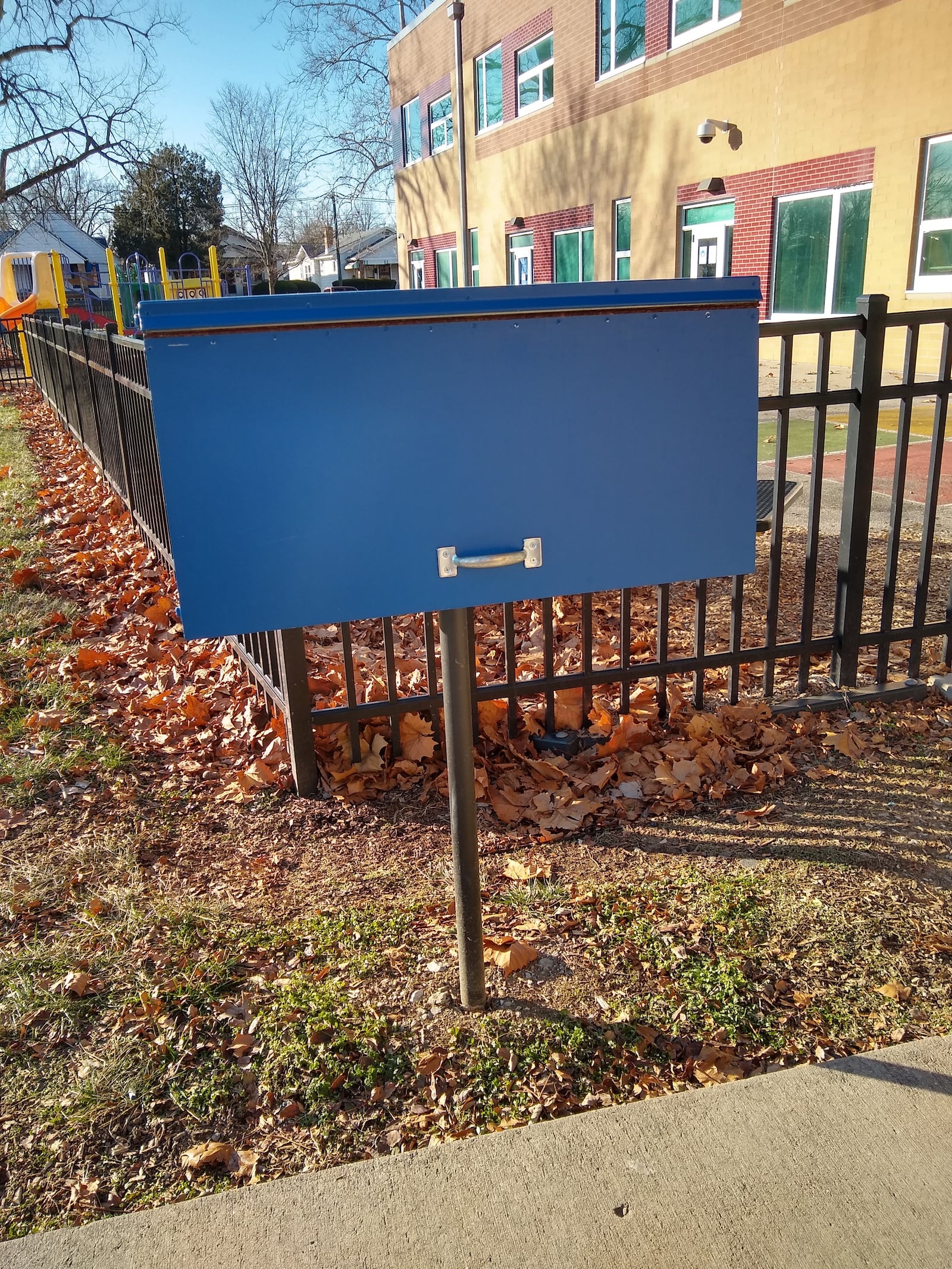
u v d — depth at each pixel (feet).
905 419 11.51
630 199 57.47
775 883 8.91
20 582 18.78
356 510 5.74
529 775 11.05
